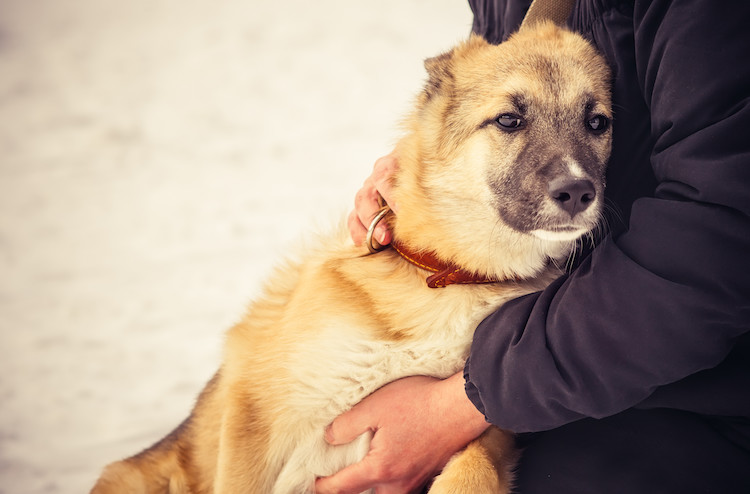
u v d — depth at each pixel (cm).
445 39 1248
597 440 230
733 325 189
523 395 213
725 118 189
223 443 283
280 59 1258
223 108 1129
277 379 274
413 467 246
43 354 622
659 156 205
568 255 284
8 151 1073
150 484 326
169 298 682
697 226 187
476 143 282
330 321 269
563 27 306
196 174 951
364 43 1266
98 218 881
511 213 271
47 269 783
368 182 311
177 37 1396
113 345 617
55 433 495
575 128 265
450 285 268
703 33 196
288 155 962
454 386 242
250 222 808
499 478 239
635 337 195
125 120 1131
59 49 1388
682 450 220
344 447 266
